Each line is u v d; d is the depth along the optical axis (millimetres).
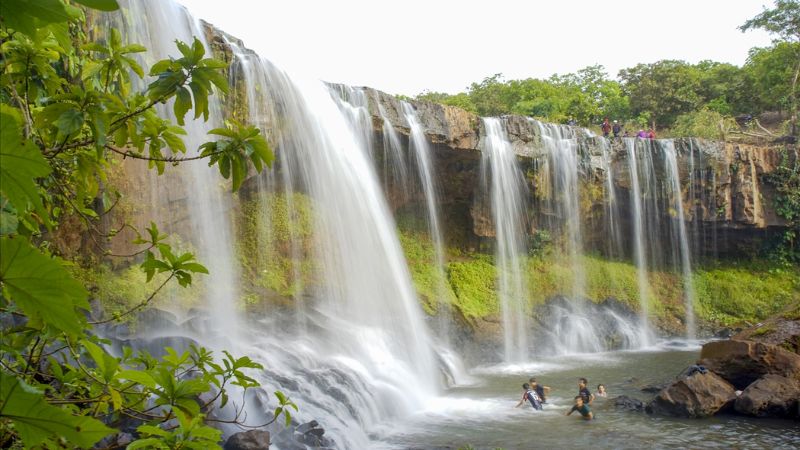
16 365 3189
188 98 2949
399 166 21469
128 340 10922
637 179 27172
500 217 23828
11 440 2455
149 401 6117
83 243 12117
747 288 27938
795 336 14305
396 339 17875
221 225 16297
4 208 1563
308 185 18375
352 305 18297
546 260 25406
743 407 12367
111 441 6191
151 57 13094
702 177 27672
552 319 23719
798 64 35531
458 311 21484
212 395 9586
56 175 3877
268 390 11070
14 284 1260
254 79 16578
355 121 19938
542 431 11773
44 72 3016
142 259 13656
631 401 13523
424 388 15867
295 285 17453
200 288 14938
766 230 29000
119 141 3262
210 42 15539
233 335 14383
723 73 43438
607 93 45188
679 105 42500
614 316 25219
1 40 2787
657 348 24016
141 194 13477
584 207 26359
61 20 1363
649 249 27812
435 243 23234
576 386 16328
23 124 2590
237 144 3207
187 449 2311
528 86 43500
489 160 23141
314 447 9680
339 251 18453
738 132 36188
